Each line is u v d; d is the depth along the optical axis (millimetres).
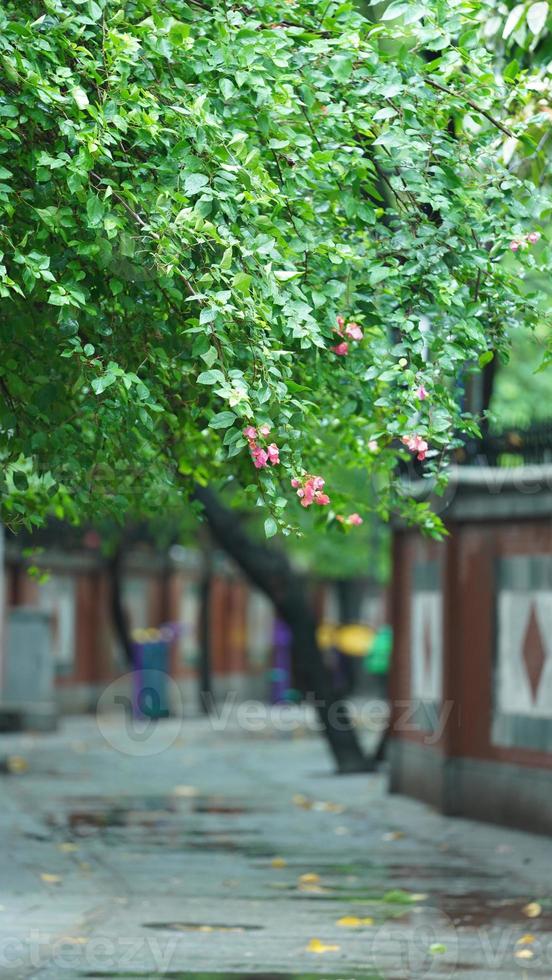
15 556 55750
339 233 11844
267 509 10188
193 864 20859
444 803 26953
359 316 11188
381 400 11023
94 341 11031
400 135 10820
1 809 27688
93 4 10148
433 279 11016
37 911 16953
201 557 68562
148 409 11305
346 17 11117
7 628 50844
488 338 11625
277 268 10625
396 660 30844
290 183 10875
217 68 10453
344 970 13891
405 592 30531
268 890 18578
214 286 10156
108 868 20406
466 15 11234
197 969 13891
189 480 14977
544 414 41844
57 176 10352
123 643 57312
